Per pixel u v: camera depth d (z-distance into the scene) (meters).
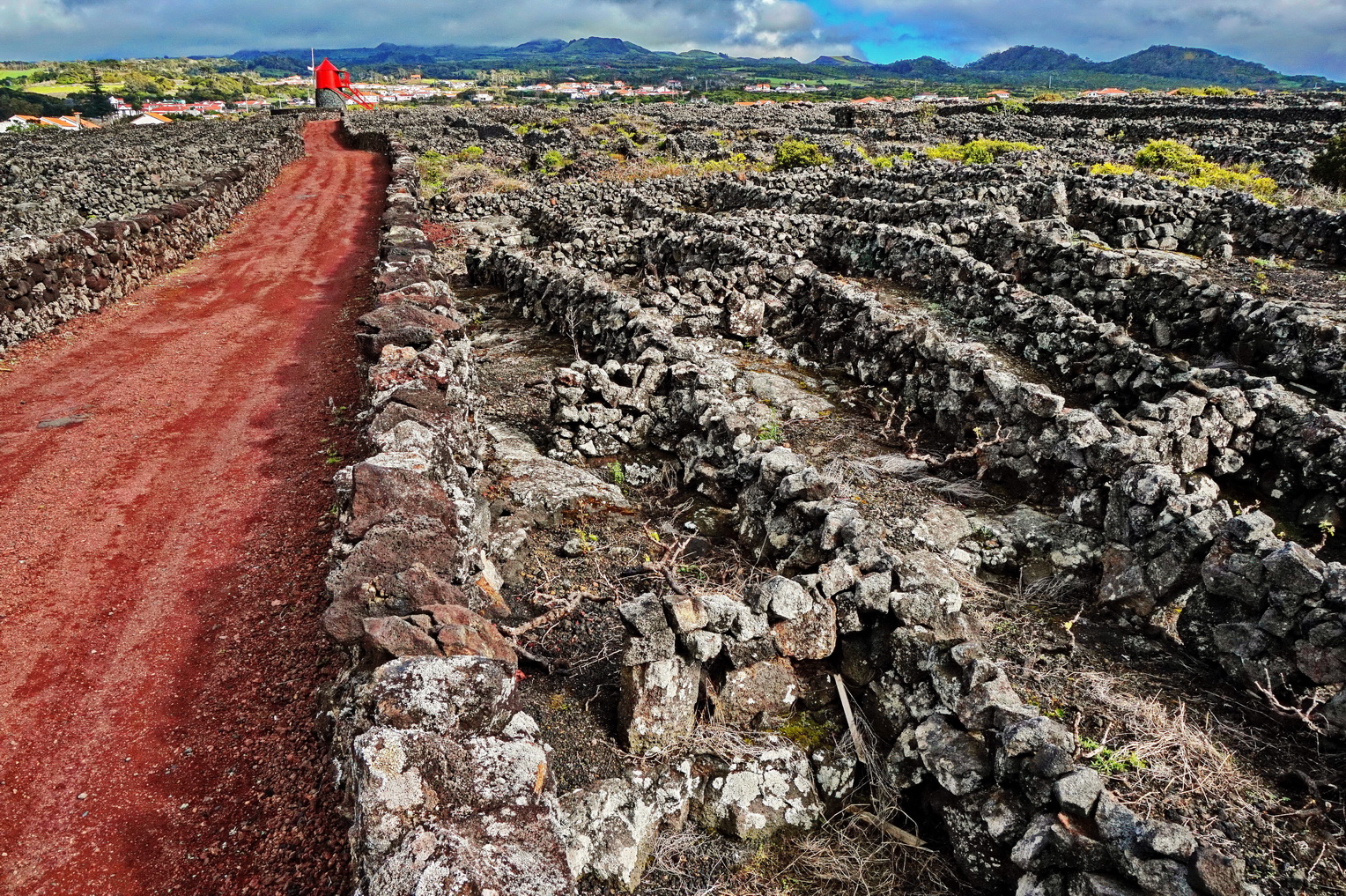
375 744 3.36
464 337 10.27
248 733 4.89
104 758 4.75
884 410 10.09
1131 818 3.70
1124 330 12.06
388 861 2.98
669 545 7.23
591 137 43.41
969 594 6.42
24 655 5.60
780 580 5.14
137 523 7.37
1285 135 30.73
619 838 4.33
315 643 5.62
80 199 23.14
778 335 12.95
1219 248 15.54
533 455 9.16
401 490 5.32
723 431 8.23
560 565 6.90
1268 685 5.10
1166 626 5.86
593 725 5.04
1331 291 13.02
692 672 4.92
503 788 3.38
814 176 25.00
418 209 23.03
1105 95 63.88
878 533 6.63
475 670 3.86
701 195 25.58
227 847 4.17
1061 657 5.68
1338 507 7.11
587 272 16.31
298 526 7.29
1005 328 11.81
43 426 9.55
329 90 81.94
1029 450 7.73
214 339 13.23
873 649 5.14
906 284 14.92
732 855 4.44
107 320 14.08
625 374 9.58
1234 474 7.94
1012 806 4.11
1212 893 3.43
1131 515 6.27
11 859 4.12
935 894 4.23
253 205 27.03
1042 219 16.31
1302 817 4.32
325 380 11.32
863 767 4.87
